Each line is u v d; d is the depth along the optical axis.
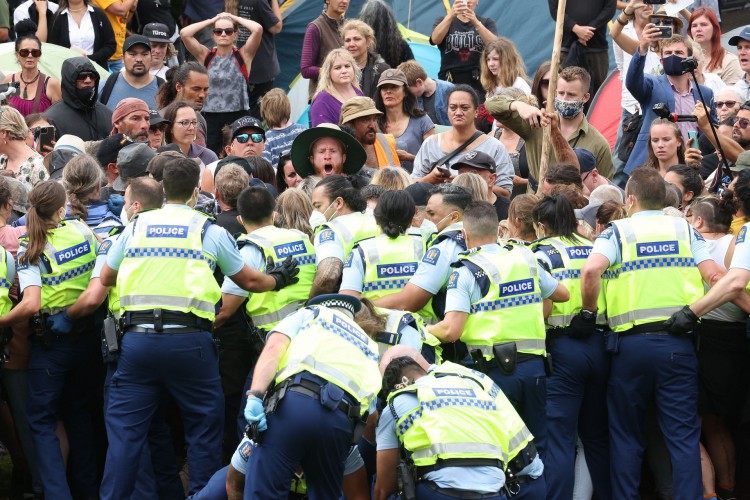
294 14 41.34
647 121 28.19
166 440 19.84
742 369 20.38
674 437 19.23
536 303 18.53
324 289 17.33
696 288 19.30
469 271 18.34
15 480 21.50
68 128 28.23
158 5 38.50
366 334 16.62
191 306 18.12
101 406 21.17
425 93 33.47
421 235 19.64
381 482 16.16
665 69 27.83
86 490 20.64
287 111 29.73
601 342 19.61
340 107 29.78
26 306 19.17
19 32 31.61
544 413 18.69
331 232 20.12
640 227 19.41
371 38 32.44
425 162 26.92
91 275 19.94
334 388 15.69
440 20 37.50
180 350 18.06
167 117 27.27
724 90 28.50
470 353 18.42
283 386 15.76
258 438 15.69
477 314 18.31
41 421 19.80
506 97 25.12
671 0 28.69
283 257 19.75
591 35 35.28
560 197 20.08
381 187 21.53
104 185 22.64
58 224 19.78
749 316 19.75
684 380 19.20
